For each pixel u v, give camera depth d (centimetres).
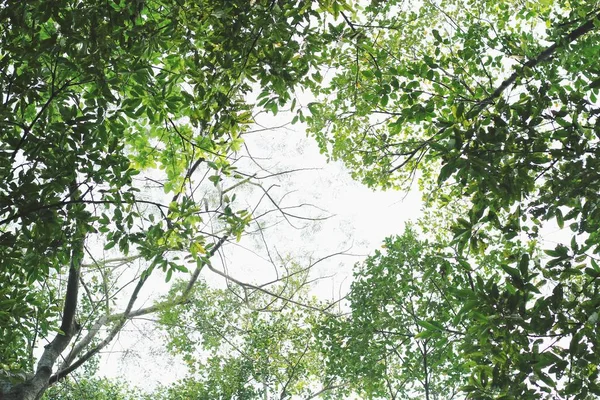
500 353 426
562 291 420
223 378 1628
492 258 1063
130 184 602
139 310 1176
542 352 408
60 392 1417
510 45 827
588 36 808
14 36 533
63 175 555
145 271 648
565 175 475
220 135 674
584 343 408
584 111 478
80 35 525
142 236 635
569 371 412
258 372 1617
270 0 589
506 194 486
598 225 463
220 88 635
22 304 584
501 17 1098
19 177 540
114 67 571
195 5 592
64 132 553
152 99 671
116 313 1094
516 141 475
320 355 1600
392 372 1396
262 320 1611
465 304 434
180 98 662
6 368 606
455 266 1149
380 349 1297
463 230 509
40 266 599
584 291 442
